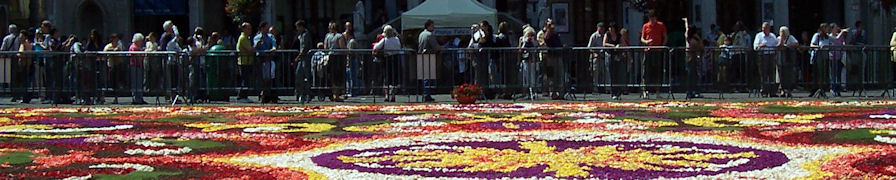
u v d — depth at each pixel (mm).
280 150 10023
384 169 8234
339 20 36906
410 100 21156
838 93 21547
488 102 19922
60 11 34562
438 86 21062
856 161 8438
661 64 21250
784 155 9055
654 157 8922
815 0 36562
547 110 16344
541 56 21219
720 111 15578
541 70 21250
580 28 35875
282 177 7855
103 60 21000
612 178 7598
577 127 12594
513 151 9500
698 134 11344
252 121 14398
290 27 36750
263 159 9250
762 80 21328
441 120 14016
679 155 9078
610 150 9516
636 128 12398
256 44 22844
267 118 15023
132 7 35344
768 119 13906
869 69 21547
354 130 12602
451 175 7863
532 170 8062
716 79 21281
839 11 36062
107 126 13578
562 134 11391
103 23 35125
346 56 21047
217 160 9188
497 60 21234
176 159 9227
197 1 34375
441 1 26750
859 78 21484
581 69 21359
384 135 11633
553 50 21234
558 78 21250
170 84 20828
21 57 21109
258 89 20984
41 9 34469
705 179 7562
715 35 29078
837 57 21359
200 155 9648
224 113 16422
